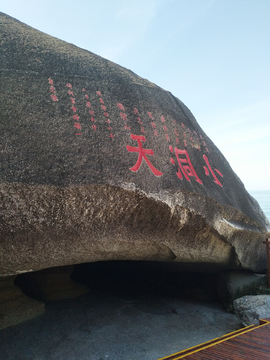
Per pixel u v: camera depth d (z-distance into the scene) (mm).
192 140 4840
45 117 2949
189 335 4125
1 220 2500
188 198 3945
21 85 2967
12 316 4059
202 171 4695
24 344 3590
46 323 4160
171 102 4898
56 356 3404
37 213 2686
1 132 2639
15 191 2545
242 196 5586
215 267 5570
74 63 3621
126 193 3227
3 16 3482
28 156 2691
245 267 5379
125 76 4172
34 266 2920
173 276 6551
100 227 3156
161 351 3627
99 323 4359
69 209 2873
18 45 3256
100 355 3475
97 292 5738
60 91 3213
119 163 3289
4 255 2605
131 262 6039
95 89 3574
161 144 3973
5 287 4281
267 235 5676
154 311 5027
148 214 3518
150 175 3562
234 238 4824
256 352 2324
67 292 5324
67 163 2895
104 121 3402
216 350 2369
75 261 3238
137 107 3939
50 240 2807
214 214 4398
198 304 5551
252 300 4555
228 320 4746
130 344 3775
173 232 3883
